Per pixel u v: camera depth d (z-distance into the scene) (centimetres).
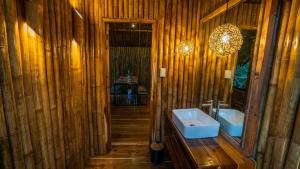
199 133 172
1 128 98
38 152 134
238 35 160
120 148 308
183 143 167
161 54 258
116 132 371
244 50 154
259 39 126
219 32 169
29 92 123
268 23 116
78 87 223
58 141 167
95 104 268
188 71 266
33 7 125
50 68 151
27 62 120
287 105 105
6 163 102
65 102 183
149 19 248
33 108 127
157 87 269
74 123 211
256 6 136
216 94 206
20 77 112
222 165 131
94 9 239
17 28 109
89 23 241
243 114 153
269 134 121
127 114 481
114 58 602
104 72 264
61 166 172
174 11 247
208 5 231
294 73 101
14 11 106
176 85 269
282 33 111
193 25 252
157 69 263
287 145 107
